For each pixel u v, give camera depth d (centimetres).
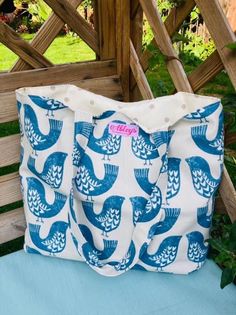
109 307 84
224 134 99
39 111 91
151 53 106
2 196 103
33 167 95
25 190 98
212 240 93
